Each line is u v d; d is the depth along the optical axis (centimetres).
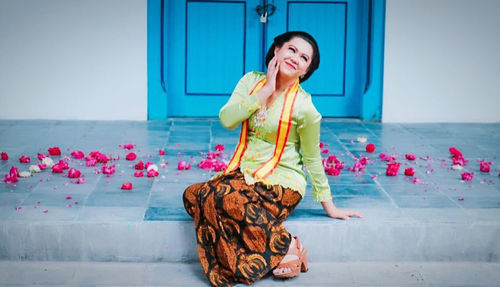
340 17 657
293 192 326
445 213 362
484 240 348
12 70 634
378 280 325
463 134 607
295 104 321
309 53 314
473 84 662
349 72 669
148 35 636
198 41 655
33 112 643
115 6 630
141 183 415
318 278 324
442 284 322
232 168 330
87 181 416
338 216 347
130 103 647
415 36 650
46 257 338
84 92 643
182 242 341
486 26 651
